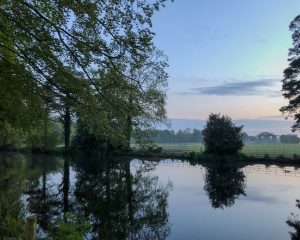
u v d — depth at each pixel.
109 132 8.62
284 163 42.94
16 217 11.57
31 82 7.55
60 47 6.82
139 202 21.00
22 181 27.78
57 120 9.73
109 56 6.87
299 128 42.16
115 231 14.69
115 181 29.42
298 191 24.72
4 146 63.19
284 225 15.81
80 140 53.78
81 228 10.40
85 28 6.70
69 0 6.35
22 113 9.26
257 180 30.20
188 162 45.84
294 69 41.78
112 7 6.58
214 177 32.00
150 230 14.91
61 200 20.69
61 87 7.41
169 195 23.36
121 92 7.67
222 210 18.89
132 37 6.70
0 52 7.43
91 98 7.50
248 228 15.39
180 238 13.95
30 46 7.01
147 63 7.40
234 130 46.84
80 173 34.16
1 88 7.89
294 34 42.59
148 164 43.03
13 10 6.63
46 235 10.54
